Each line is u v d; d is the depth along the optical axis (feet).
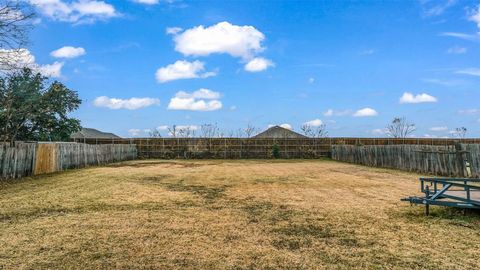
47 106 81.30
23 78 69.21
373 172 61.46
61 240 19.86
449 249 18.38
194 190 39.04
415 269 15.81
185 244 19.26
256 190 39.22
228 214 26.53
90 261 16.78
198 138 111.04
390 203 30.81
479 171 47.55
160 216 25.80
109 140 107.14
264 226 23.00
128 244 19.24
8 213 26.58
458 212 26.23
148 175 54.85
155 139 110.11
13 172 48.75
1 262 16.60
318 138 111.86
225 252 18.03
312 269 15.88
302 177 53.16
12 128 74.13
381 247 18.78
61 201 31.55
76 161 68.85
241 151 111.75
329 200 32.55
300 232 21.65
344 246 18.98
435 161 55.72
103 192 36.70
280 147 111.75
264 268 16.03
